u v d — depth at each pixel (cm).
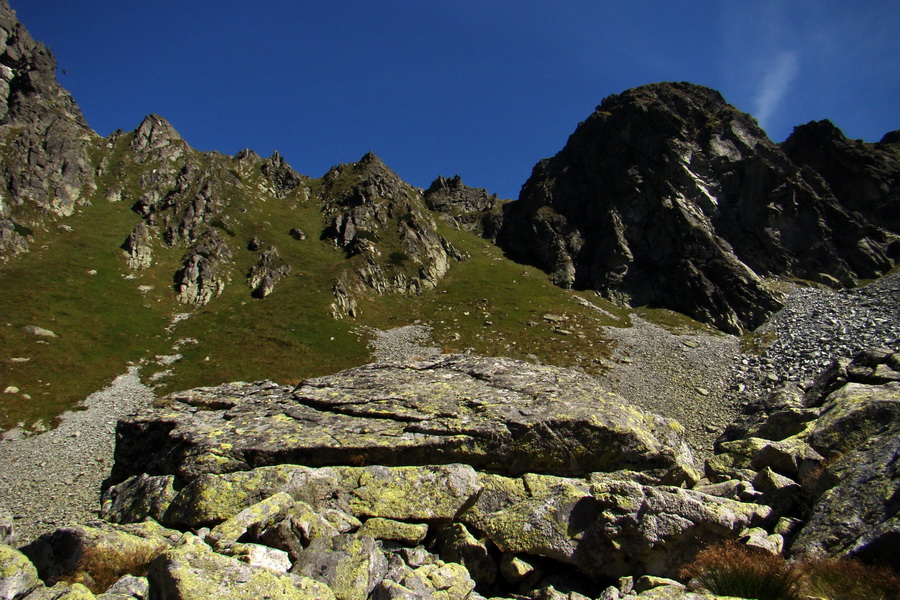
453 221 14612
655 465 1512
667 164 10319
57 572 961
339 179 14125
